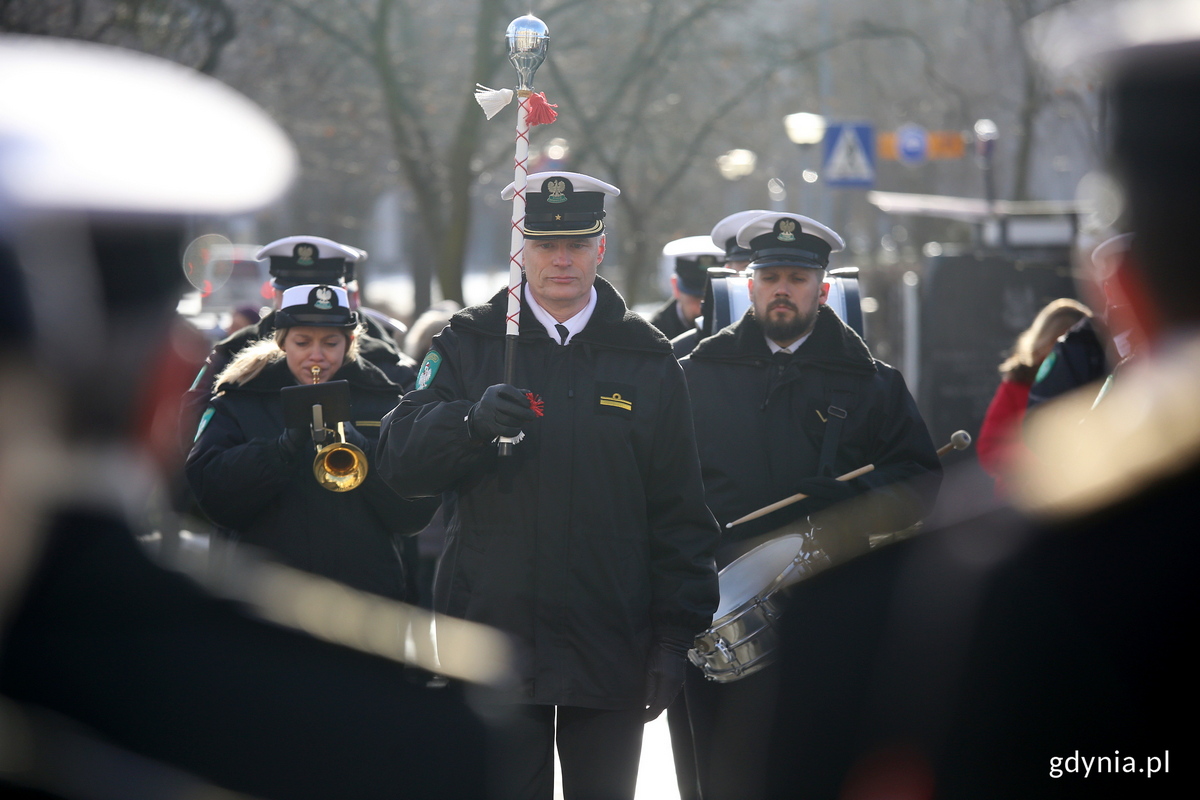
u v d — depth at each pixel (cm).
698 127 3125
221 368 977
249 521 823
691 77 3050
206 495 809
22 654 146
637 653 661
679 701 789
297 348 859
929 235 4409
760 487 809
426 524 852
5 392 138
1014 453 984
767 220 847
